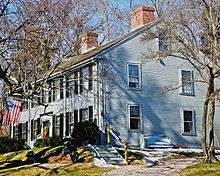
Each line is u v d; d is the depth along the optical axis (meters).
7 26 22.64
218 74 25.19
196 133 36.09
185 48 27.17
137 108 34.12
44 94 39.78
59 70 35.59
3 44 22.61
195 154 30.19
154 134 34.28
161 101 35.19
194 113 36.38
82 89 35.31
